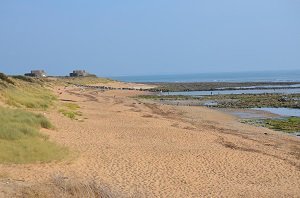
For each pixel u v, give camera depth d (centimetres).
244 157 1844
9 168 1333
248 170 1625
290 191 1359
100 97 6050
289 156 1927
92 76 13975
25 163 1423
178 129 2650
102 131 2370
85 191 930
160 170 1548
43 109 3219
